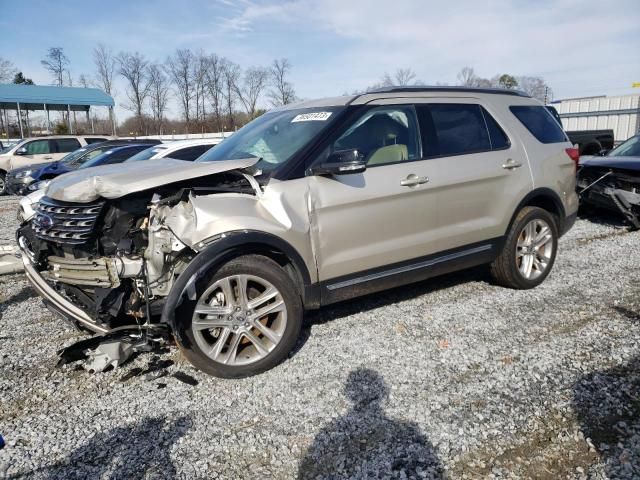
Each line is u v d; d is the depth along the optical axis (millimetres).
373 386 3195
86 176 3518
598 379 3189
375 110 3986
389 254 3900
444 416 2857
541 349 3627
